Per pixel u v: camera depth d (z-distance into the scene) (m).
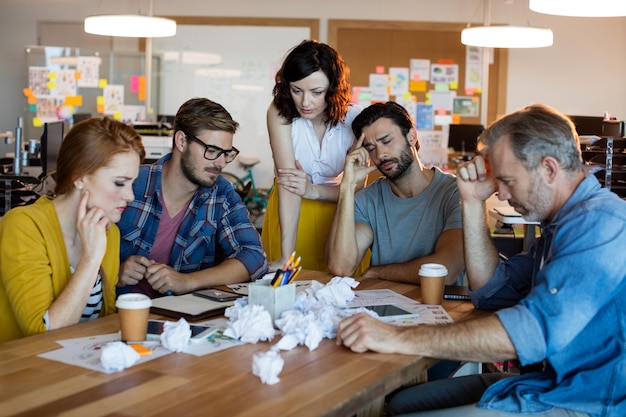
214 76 8.98
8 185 4.46
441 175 2.76
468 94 8.82
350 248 2.63
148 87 8.96
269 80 8.95
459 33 8.77
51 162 5.36
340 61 2.83
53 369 1.57
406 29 8.80
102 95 8.93
